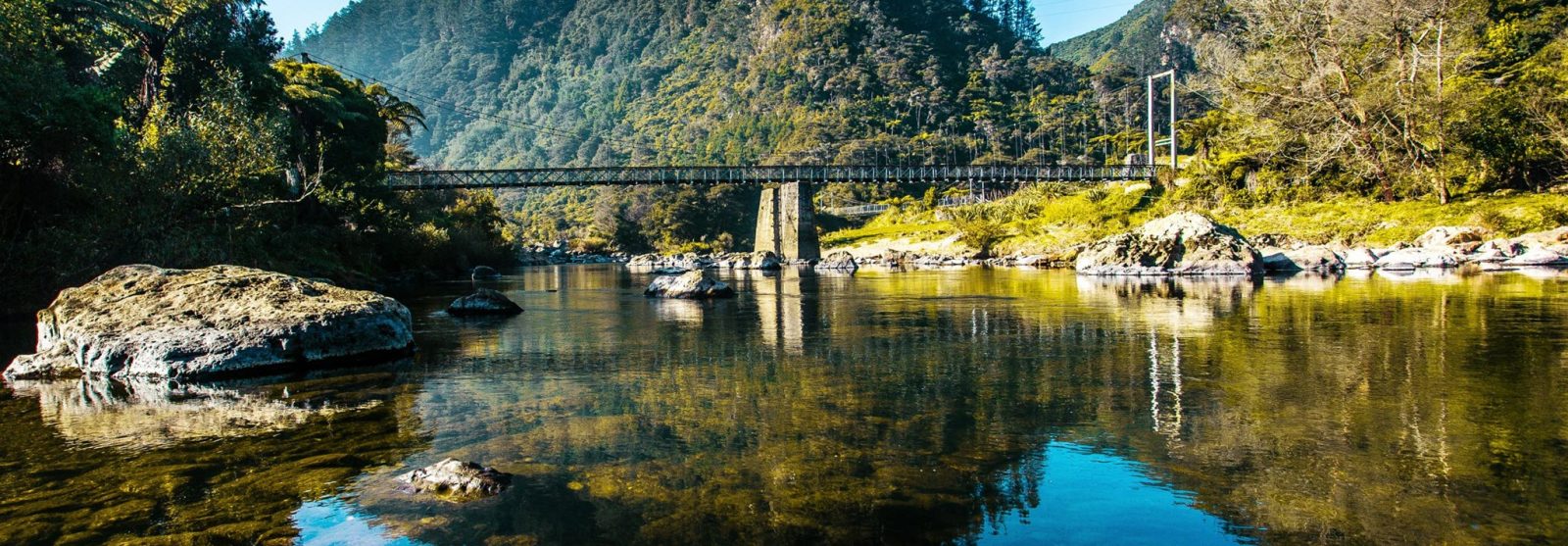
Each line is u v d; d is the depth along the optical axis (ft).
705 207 408.05
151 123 89.15
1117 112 564.30
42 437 23.89
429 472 19.29
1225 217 202.80
